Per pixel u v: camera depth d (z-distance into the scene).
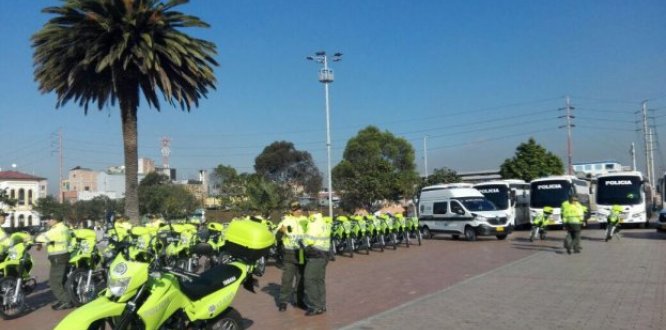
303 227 10.60
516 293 11.30
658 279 12.59
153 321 6.62
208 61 22.98
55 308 11.52
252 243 8.00
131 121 21.97
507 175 59.53
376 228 21.34
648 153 66.00
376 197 45.03
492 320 9.00
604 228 31.03
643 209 30.53
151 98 22.72
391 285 13.07
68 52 20.64
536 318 9.05
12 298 10.75
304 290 10.70
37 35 20.44
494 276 13.72
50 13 20.45
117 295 6.35
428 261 17.80
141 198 53.28
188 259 14.81
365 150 64.56
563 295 10.93
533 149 58.69
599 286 11.84
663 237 24.72
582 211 18.77
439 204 27.75
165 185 62.22
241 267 7.97
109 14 20.34
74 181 96.44
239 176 35.03
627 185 31.08
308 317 9.91
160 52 21.16
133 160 21.97
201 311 7.25
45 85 21.20
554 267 15.11
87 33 20.64
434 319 9.19
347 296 11.82
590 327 8.39
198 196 68.62
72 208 50.19
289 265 10.59
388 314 9.68
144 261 6.96
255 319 9.86
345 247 20.53
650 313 9.20
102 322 6.42
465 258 18.25
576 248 18.56
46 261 22.39
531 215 32.28
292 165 79.75
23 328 9.92
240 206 31.52
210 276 7.65
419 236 24.14
